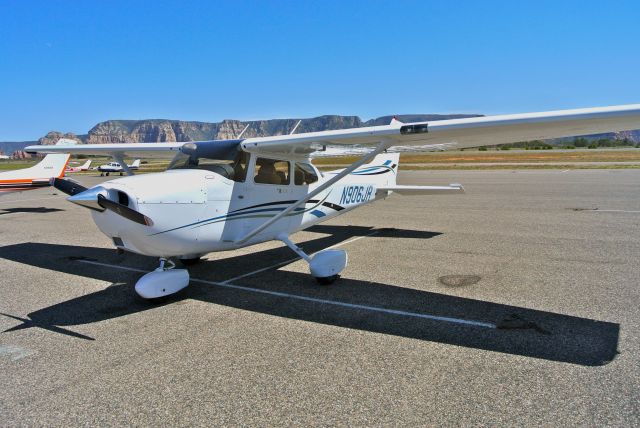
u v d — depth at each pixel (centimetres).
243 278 493
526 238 680
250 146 450
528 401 235
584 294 410
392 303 398
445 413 226
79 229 881
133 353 308
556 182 1638
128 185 378
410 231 769
